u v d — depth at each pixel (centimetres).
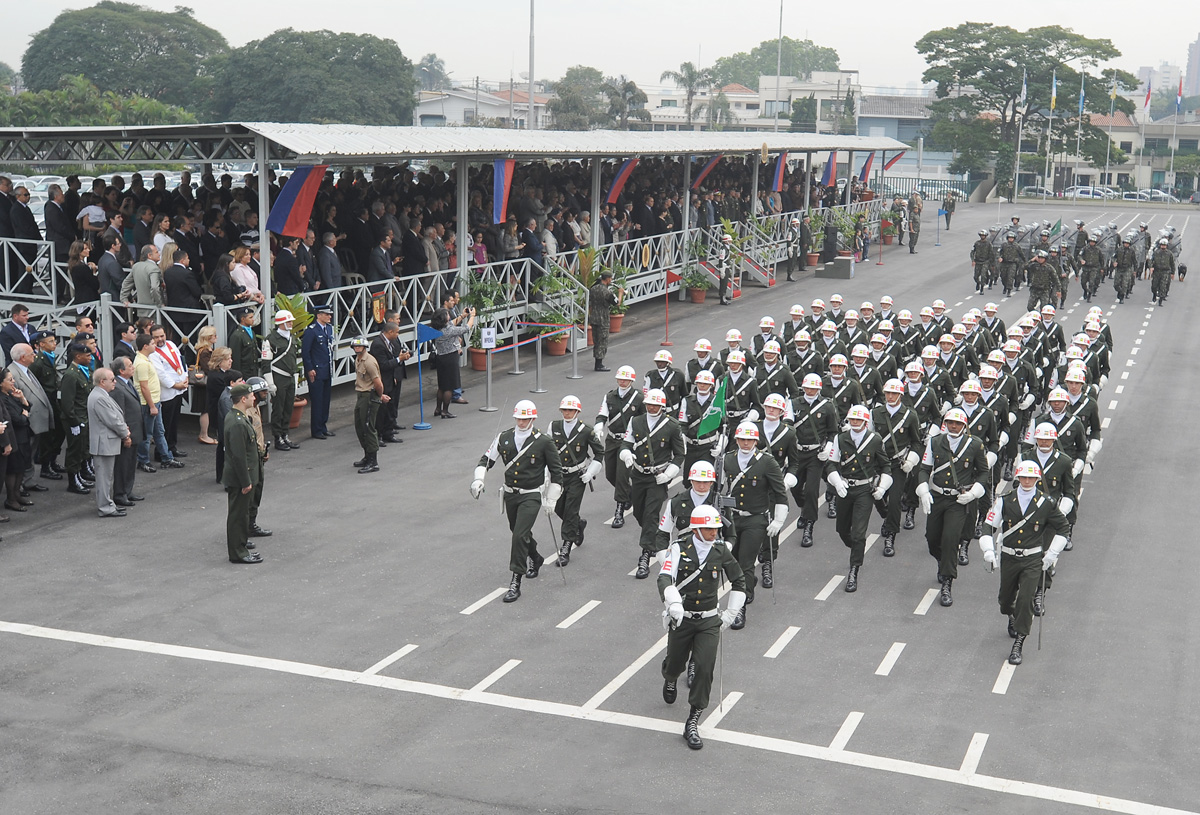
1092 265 3853
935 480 1376
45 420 1650
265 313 2028
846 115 11962
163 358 1827
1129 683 1153
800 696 1107
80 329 1652
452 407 2294
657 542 1201
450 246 2573
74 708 1054
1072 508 1275
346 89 9675
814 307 2261
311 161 1972
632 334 3130
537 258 2842
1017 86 9269
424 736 1013
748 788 935
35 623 1242
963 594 1402
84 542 1498
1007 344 1889
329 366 2044
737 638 1248
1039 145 9844
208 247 2125
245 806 896
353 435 2089
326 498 1716
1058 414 1502
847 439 1403
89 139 2166
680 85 13675
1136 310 3706
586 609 1316
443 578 1404
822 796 925
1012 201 8850
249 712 1052
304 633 1233
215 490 1730
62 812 884
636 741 1012
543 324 2603
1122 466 1991
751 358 1986
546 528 1619
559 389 2461
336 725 1030
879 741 1020
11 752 973
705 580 1017
